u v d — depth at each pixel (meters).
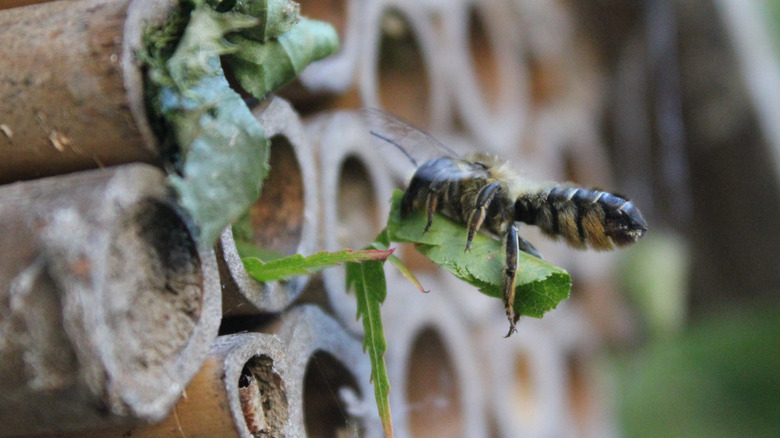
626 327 0.26
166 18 0.12
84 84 0.11
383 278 0.12
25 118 0.12
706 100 0.25
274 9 0.12
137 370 0.11
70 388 0.11
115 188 0.11
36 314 0.11
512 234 0.13
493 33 0.19
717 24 0.24
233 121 0.12
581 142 0.24
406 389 0.15
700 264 0.28
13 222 0.11
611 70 0.26
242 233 0.13
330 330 0.13
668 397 0.35
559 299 0.13
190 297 0.11
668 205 0.27
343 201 0.15
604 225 0.13
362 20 0.15
